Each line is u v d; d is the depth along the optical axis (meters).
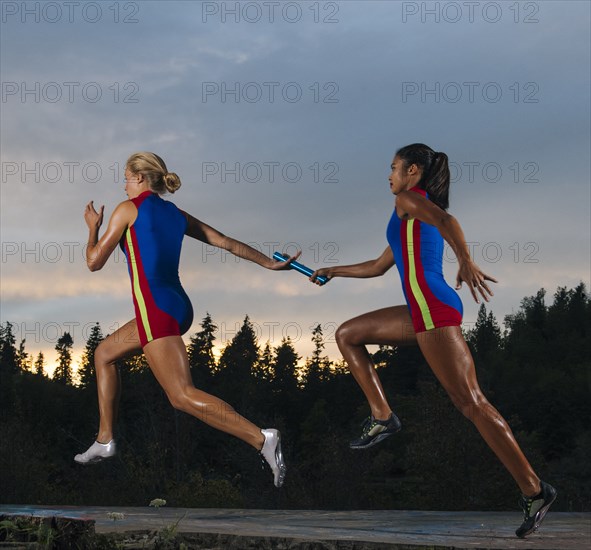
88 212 5.43
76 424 57.62
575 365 118.44
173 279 5.25
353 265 5.82
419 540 4.65
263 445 4.94
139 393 24.86
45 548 4.54
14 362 79.75
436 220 4.73
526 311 150.00
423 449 19.34
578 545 4.47
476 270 4.54
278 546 4.73
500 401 80.00
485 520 6.03
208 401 4.99
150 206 5.28
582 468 40.56
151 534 4.93
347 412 76.88
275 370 81.75
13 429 19.52
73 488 20.31
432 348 4.85
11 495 18.22
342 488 20.08
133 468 20.42
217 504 19.09
